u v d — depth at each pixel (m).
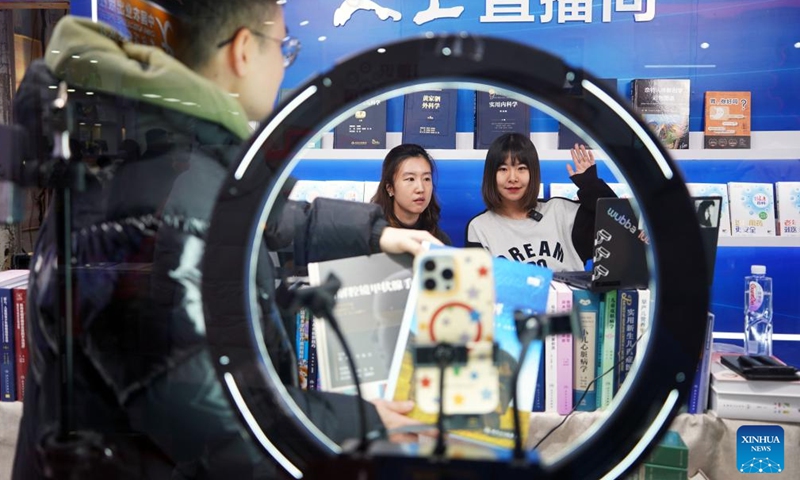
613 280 1.33
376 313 0.93
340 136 1.61
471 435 0.79
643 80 1.51
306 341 1.13
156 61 1.10
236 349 0.83
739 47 1.63
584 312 1.33
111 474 1.04
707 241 1.38
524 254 1.65
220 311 0.83
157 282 1.04
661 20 1.48
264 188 0.82
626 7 1.43
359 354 0.91
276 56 1.15
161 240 1.04
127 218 1.06
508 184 1.69
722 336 1.87
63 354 1.06
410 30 1.30
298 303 0.91
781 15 1.64
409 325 0.90
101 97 1.09
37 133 1.08
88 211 1.07
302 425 0.84
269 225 1.05
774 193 1.98
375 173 1.69
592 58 1.46
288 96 0.81
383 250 0.99
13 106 1.11
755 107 1.69
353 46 1.19
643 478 1.28
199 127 1.09
